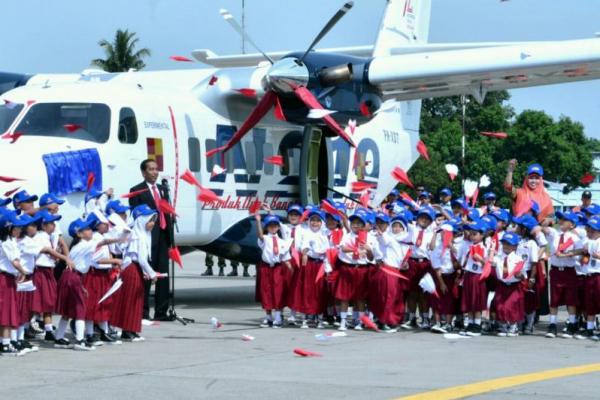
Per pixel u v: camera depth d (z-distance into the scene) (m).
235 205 17.47
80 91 15.31
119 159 15.12
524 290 13.23
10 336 10.79
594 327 12.98
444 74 17.19
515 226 13.52
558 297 12.98
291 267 13.90
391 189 22.00
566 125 56.56
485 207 15.58
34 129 14.76
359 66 17.47
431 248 13.37
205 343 11.91
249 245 17.84
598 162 63.62
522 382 8.98
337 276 13.70
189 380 9.02
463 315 14.01
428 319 14.02
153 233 14.35
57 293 11.41
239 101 17.50
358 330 13.62
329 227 14.23
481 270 12.99
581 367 10.02
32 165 13.82
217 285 23.14
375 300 13.52
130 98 15.63
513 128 55.81
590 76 17.86
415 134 23.03
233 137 16.64
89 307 11.59
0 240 10.68
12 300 10.61
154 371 9.57
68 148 14.41
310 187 17.67
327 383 8.87
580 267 12.95
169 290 14.97
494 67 17.00
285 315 15.71
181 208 16.34
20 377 9.18
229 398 8.13
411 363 10.25
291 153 18.77
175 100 16.56
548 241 13.39
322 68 16.84
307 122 17.27
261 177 18.02
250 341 12.12
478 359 10.62
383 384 8.83
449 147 50.59
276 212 18.48
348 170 20.19
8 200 11.53
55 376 9.24
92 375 9.30
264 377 9.20
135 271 12.00
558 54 16.70
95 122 15.04
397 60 17.47
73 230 11.57
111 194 13.83
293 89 16.36
